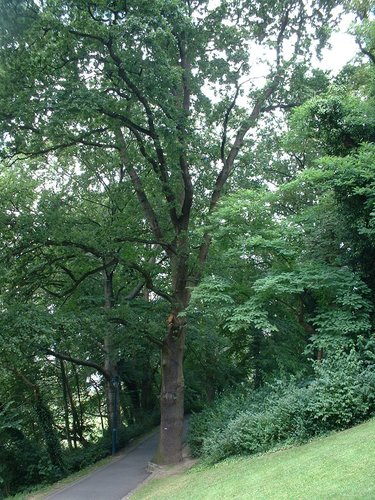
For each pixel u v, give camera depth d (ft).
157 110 52.60
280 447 40.45
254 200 51.72
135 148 64.69
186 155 57.16
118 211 70.90
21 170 66.03
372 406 39.09
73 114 48.67
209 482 38.24
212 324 73.67
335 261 51.24
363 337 43.91
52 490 55.77
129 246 67.56
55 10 46.85
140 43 47.39
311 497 24.31
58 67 50.70
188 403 102.94
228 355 85.30
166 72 49.34
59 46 49.06
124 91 54.70
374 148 46.60
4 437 67.62
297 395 42.65
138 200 67.97
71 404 99.50
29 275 60.34
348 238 50.72
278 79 64.18
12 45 48.21
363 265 50.29
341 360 42.19
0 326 51.37
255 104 66.85
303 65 63.62
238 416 48.47
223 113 64.64
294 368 58.75
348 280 45.91
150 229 66.59
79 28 48.34
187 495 36.24
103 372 79.66
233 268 62.23
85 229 61.77
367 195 44.73
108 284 79.71
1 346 50.03
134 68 50.39
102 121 55.57
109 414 82.84
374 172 44.62
